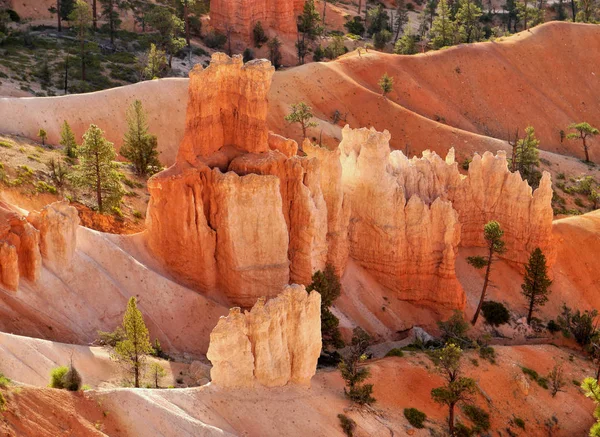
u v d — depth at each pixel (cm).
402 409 6494
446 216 8881
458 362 6969
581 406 7669
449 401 6450
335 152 8406
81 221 8531
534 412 7381
